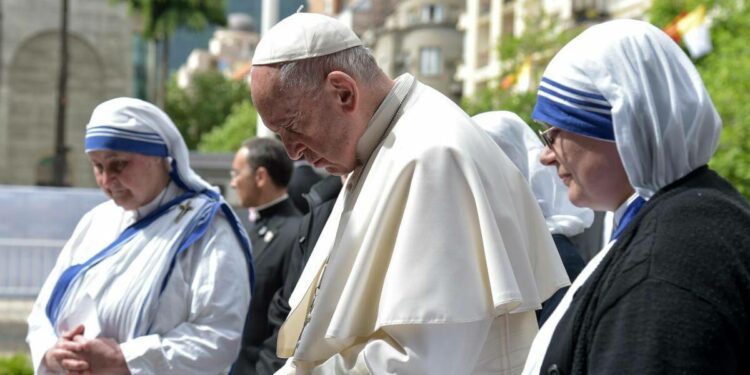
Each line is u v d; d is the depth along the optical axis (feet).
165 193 12.41
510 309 7.63
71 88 134.41
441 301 7.43
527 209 8.43
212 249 12.01
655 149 6.15
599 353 5.62
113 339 11.56
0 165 131.75
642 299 5.48
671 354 5.29
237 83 227.81
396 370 7.41
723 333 5.29
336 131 8.20
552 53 79.87
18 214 40.14
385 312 7.47
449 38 164.25
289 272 12.68
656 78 6.25
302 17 8.30
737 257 5.47
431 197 7.70
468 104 83.51
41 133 133.59
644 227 5.78
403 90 8.38
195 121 220.64
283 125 8.16
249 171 16.05
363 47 8.41
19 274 39.93
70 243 12.96
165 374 11.32
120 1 132.98
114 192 12.11
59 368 11.78
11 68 132.57
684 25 45.98
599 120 6.41
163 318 11.72
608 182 6.53
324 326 7.97
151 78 154.61
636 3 99.35
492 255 7.48
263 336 14.82
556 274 8.40
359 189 8.35
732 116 47.32
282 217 15.80
